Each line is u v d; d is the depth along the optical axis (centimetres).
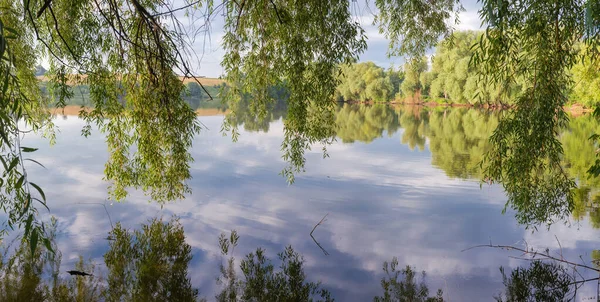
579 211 663
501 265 484
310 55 509
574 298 405
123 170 584
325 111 556
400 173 1002
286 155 570
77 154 1206
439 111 3494
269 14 490
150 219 640
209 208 702
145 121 533
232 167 1051
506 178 462
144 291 420
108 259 496
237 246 542
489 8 284
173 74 516
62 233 575
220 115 2731
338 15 496
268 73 544
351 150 1399
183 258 504
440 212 685
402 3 630
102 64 522
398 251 528
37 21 525
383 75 4641
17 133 267
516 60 410
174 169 562
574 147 1309
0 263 476
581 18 373
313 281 446
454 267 478
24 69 550
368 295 414
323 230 602
